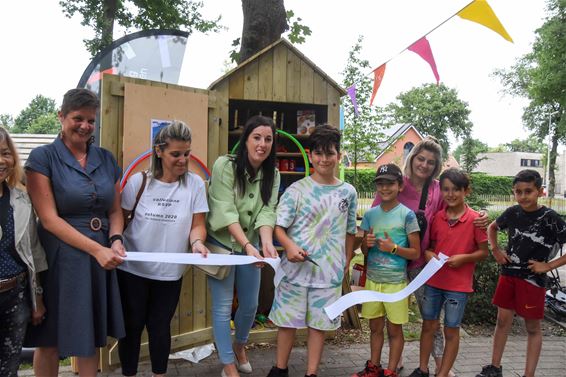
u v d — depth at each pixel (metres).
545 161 43.94
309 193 2.98
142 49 4.87
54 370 2.57
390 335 3.14
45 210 2.32
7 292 2.19
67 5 13.77
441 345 3.44
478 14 3.55
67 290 2.33
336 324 3.02
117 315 2.50
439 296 3.17
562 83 25.02
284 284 3.00
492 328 4.63
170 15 14.50
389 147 10.98
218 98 3.90
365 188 23.25
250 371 3.48
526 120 38.34
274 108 4.79
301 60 4.18
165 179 2.75
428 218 3.25
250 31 5.02
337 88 4.30
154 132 3.47
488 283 4.73
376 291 3.07
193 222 2.81
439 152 3.29
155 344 2.75
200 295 3.82
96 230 2.43
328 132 2.95
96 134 3.49
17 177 2.26
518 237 3.21
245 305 3.23
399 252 3.01
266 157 3.01
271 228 2.96
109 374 3.39
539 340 3.21
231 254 2.98
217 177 3.02
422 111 45.19
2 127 2.23
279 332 3.02
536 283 3.16
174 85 3.59
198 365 3.64
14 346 2.26
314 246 2.93
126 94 3.34
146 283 2.71
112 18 13.15
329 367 3.63
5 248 2.19
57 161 2.38
